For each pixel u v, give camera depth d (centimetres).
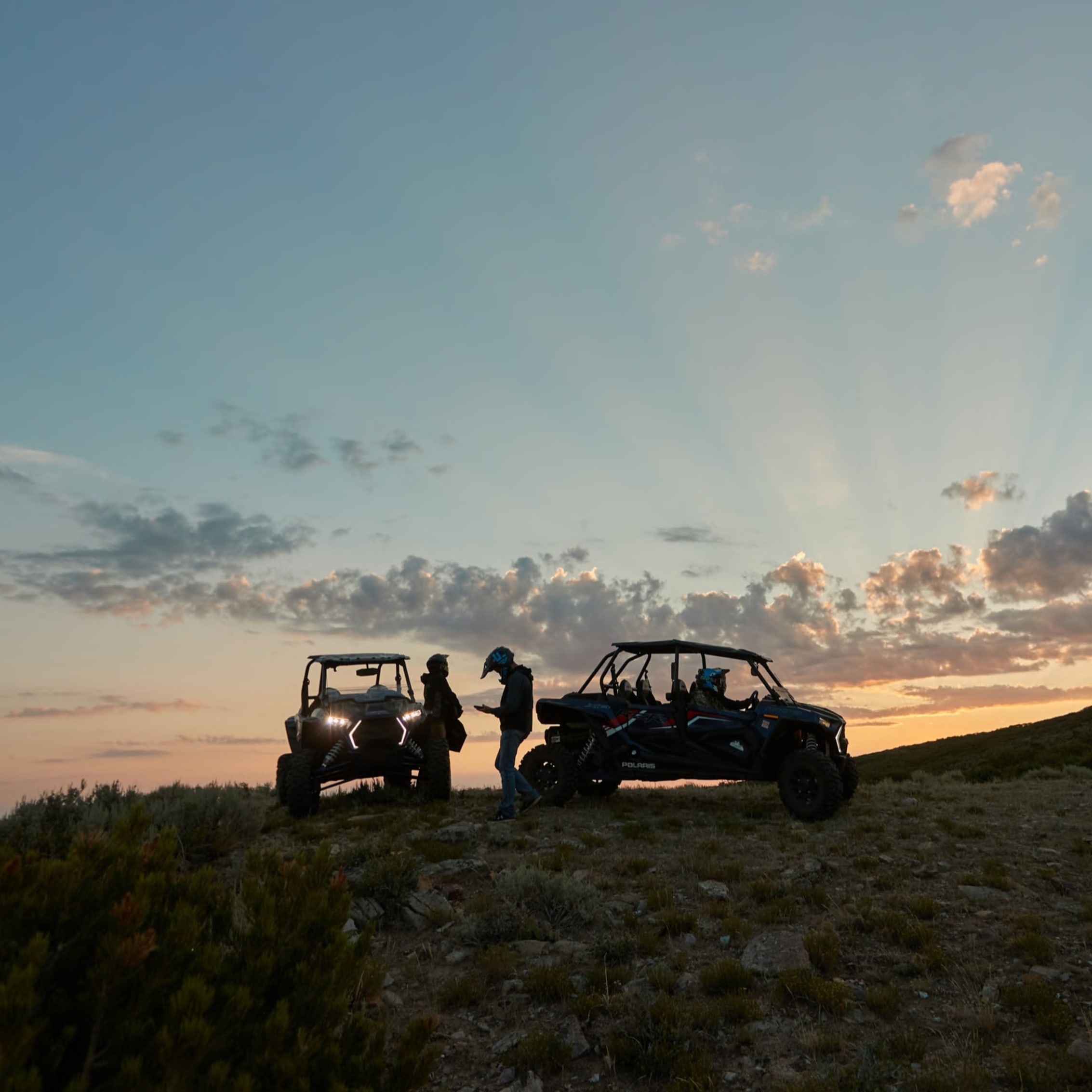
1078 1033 420
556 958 543
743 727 1056
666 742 1116
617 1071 413
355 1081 283
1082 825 953
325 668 1183
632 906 650
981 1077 376
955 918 607
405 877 648
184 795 891
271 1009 297
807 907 638
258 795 1267
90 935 279
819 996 466
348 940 332
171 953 267
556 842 859
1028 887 687
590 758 1178
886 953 545
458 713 1217
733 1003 460
